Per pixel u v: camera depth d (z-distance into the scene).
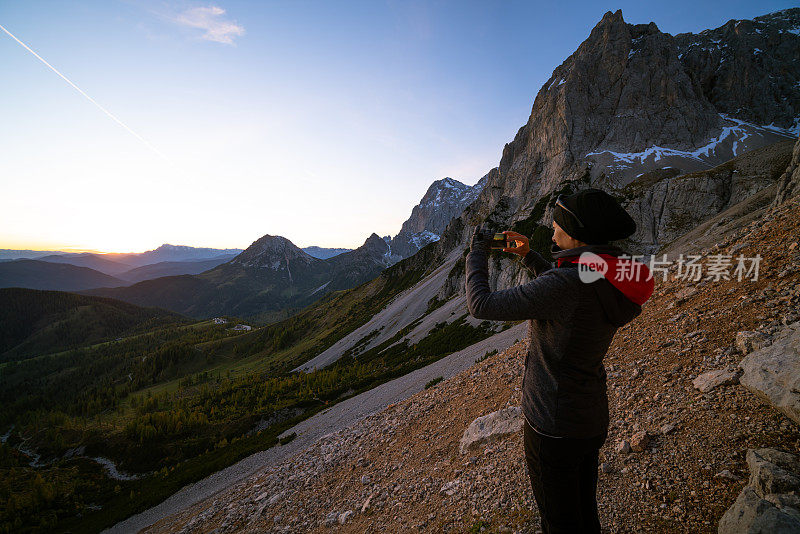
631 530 3.40
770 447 3.45
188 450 83.12
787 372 3.86
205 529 9.85
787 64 133.88
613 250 1.72
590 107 116.25
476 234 2.31
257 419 78.50
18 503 69.00
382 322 122.75
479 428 7.34
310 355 153.50
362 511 6.79
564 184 90.56
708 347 5.86
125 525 36.41
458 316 71.62
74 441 114.06
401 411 12.28
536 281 1.79
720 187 57.22
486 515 4.70
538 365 1.96
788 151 56.50
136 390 192.12
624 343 7.94
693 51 139.12
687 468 3.79
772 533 2.38
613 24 125.31
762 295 6.30
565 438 1.82
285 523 8.03
